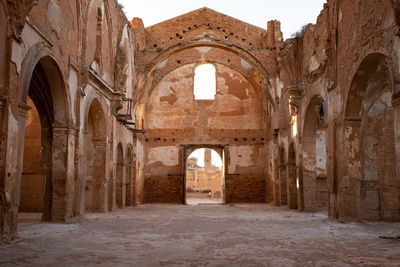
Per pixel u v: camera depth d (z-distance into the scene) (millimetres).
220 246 7805
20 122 8602
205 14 27422
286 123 22938
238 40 27188
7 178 7895
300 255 6766
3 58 7895
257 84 31484
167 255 6766
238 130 31500
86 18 14227
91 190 17328
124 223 12547
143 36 26969
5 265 5816
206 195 52000
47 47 10508
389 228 10625
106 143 17641
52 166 12391
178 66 31469
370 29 10727
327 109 14875
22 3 8156
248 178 30859
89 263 6027
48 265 5855
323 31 15883
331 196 13758
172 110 31797
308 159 18750
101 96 16984
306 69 18859
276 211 19391
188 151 32469
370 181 12508
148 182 30906
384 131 12656
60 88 12086
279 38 26344
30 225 11328
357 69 11617
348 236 9266
